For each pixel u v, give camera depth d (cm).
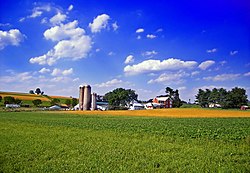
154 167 1332
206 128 3319
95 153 1653
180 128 3328
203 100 17425
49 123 4391
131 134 2828
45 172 1210
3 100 14950
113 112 9188
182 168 1296
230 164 1385
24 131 3069
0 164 1352
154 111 9600
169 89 15938
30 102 15788
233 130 3031
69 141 2219
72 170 1237
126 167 1308
